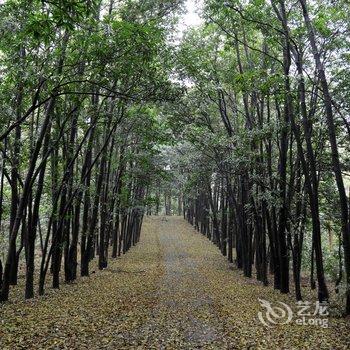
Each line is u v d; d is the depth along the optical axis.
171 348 8.69
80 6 6.73
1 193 16.25
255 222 22.23
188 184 31.70
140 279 20.64
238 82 14.44
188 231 56.78
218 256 35.00
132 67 11.37
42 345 8.17
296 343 9.05
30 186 12.63
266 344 8.99
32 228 13.90
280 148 16.73
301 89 12.67
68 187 16.56
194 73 18.52
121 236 35.00
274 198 15.62
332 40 13.30
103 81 10.81
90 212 27.27
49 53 10.27
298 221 15.62
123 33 9.70
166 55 14.91
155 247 42.12
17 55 10.26
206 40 21.14
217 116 27.77
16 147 14.59
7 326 9.40
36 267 25.03
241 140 16.81
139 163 28.72
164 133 22.61
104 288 16.95
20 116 13.59
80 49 10.25
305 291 18.17
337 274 18.19
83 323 10.27
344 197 11.51
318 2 13.98
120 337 9.32
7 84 11.38
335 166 11.59
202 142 22.06
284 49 14.39
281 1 13.05
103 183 25.62
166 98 12.80
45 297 14.05
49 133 14.35
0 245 21.58
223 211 35.53
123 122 21.89
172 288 18.02
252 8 14.13
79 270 24.11
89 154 19.97
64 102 14.34
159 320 11.39
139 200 31.55
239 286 19.22
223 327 10.70
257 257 21.94
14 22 9.15
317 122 15.02
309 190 12.87
